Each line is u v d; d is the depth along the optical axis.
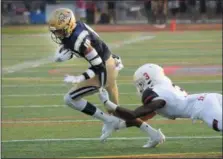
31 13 50.75
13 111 17.72
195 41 39.59
